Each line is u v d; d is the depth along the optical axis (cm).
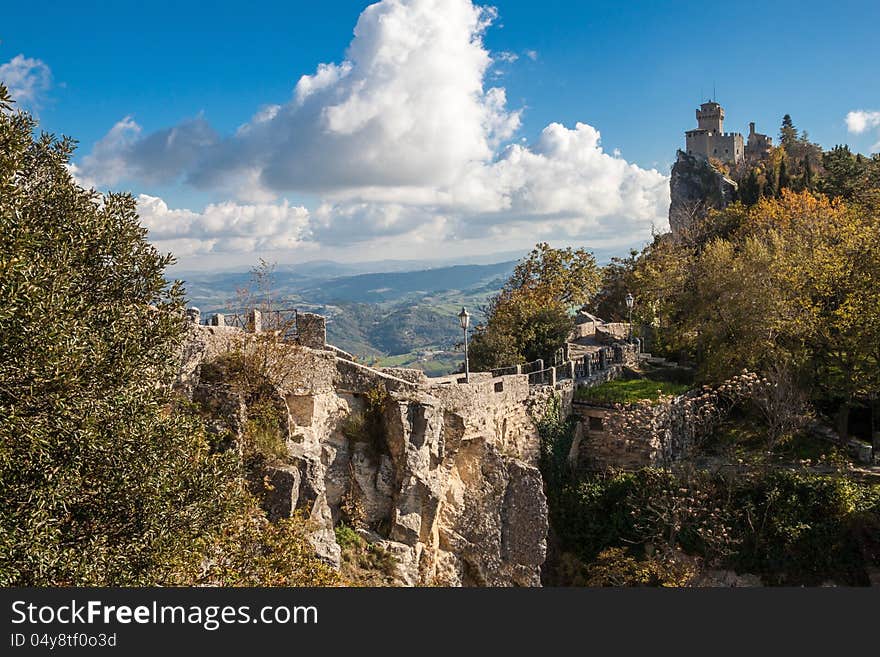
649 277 6575
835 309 4153
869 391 4019
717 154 16812
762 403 3988
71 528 1369
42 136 1742
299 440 2289
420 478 2439
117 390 1417
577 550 3472
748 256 5056
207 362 2197
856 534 3253
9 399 1209
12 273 1168
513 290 6122
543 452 3544
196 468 1605
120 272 1669
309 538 1977
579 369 4291
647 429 3644
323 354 2470
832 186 9119
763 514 3356
